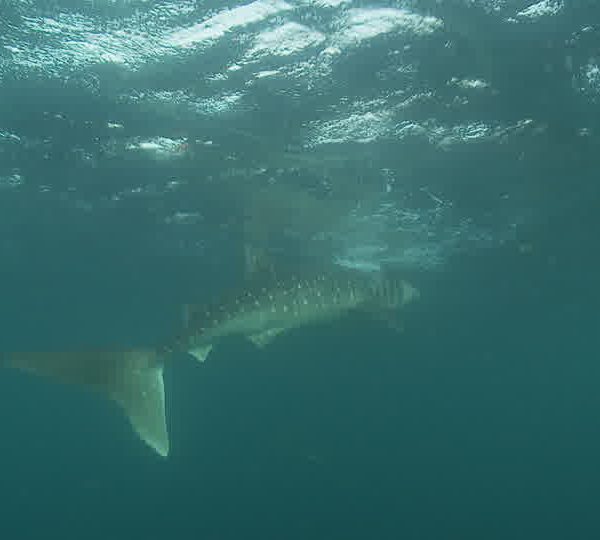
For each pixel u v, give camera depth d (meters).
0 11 8.02
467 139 12.04
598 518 34.69
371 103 10.51
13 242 19.88
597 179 14.27
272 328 7.34
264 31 8.45
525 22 8.08
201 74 9.62
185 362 42.34
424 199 15.59
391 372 66.31
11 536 39.38
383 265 22.38
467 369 66.06
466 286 26.94
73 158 13.35
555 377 74.25
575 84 9.80
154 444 5.81
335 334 34.56
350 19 8.12
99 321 34.66
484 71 9.41
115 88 10.15
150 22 8.23
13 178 14.55
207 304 6.84
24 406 69.62
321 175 14.07
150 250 21.22
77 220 17.80
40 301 28.83
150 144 12.58
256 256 7.47
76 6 7.90
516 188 14.83
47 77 9.78
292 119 11.20
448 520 32.50
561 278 25.53
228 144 12.51
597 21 8.03
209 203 16.31
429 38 8.50
